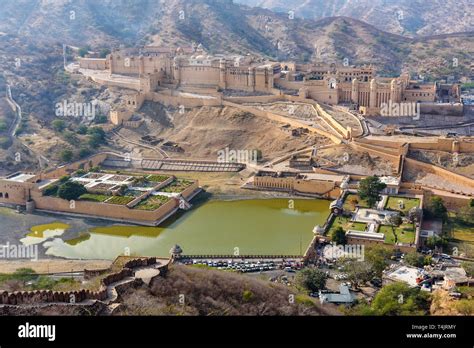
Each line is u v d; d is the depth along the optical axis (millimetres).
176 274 127938
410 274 172000
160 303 112312
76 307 106062
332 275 175875
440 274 169250
